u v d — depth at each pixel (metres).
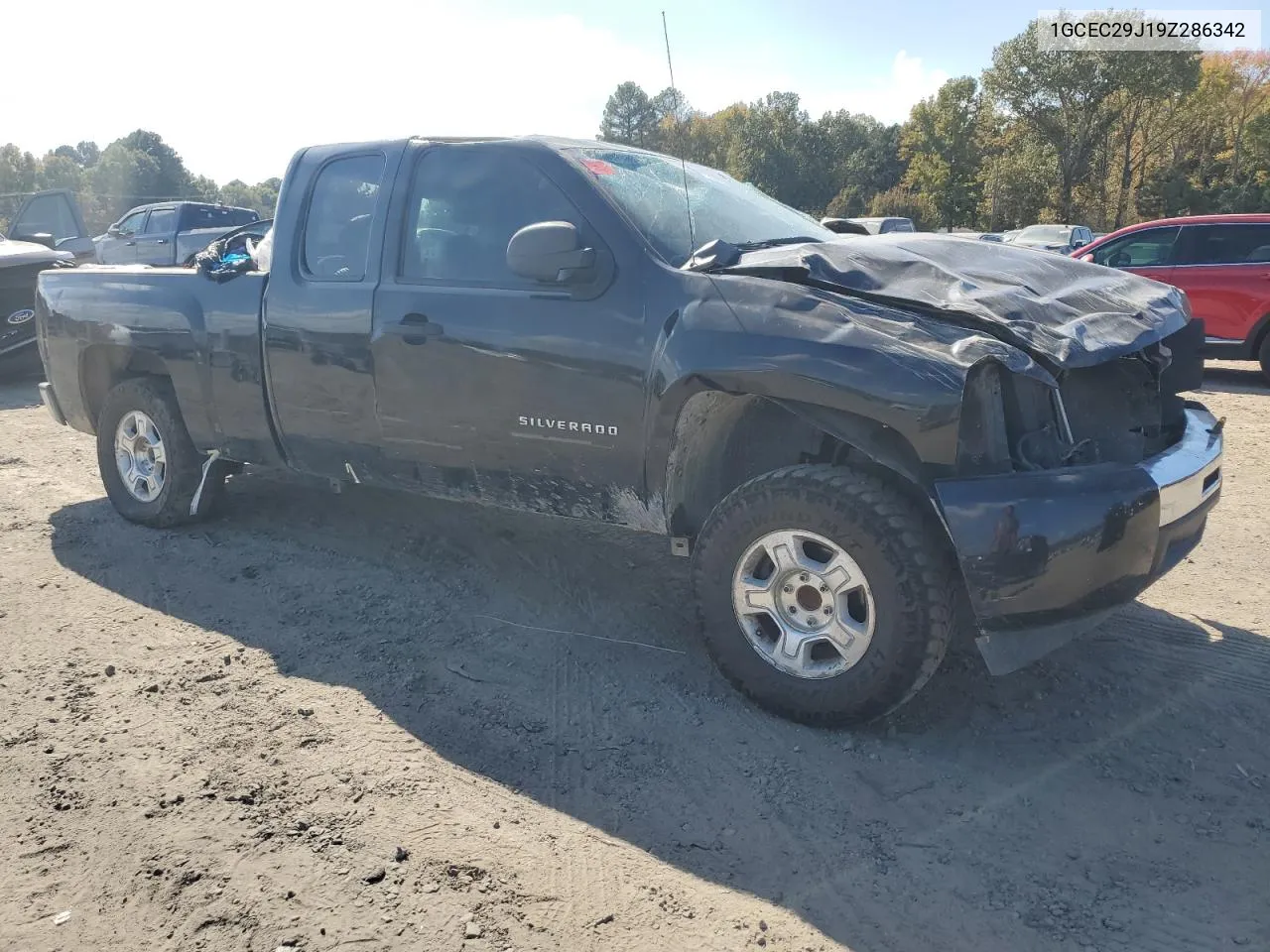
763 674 3.26
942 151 63.38
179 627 4.00
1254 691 3.43
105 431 5.25
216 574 4.57
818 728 3.21
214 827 2.67
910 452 2.90
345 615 4.12
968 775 2.96
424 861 2.54
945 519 2.84
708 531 3.31
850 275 3.19
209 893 2.41
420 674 3.60
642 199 3.70
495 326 3.65
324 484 5.94
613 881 2.49
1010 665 2.93
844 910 2.39
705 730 3.22
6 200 21.55
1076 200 58.69
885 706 3.04
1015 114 57.12
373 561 4.72
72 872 2.50
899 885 2.48
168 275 4.85
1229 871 2.51
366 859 2.54
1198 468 3.11
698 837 2.68
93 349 5.20
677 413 3.29
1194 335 3.81
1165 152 63.22
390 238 4.01
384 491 5.82
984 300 3.04
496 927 2.30
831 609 3.09
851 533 2.97
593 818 2.75
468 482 3.94
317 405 4.27
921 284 3.16
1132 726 3.23
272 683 3.52
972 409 2.86
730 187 4.39
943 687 3.49
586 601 4.27
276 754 3.05
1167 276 10.74
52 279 5.36
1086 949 2.25
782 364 3.01
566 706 3.38
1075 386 3.35
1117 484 2.85
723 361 3.12
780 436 3.49
